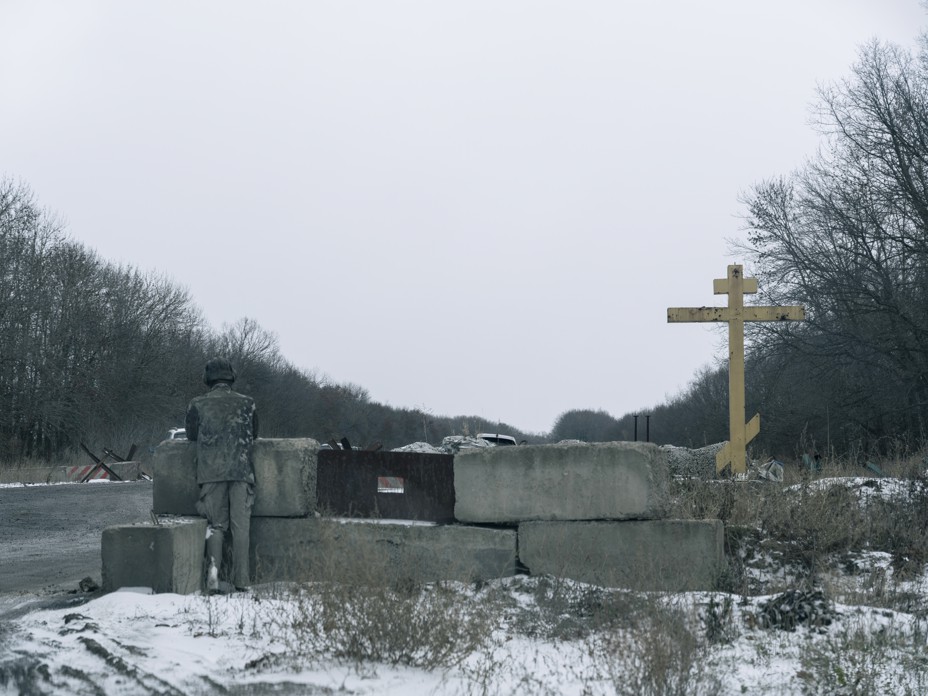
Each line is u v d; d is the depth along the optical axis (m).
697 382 72.25
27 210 44.53
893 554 9.39
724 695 5.84
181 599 7.83
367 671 6.11
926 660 6.46
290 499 9.15
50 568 10.70
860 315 31.09
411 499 9.23
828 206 32.72
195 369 56.91
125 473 28.61
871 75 31.97
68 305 46.72
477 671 6.05
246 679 5.85
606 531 8.41
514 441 18.95
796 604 7.31
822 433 32.12
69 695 5.55
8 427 43.22
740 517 9.80
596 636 7.09
